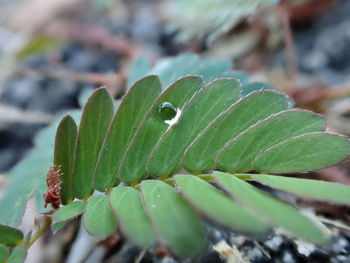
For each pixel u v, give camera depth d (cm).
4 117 5
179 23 5
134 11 7
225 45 6
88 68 6
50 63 6
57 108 6
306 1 5
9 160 5
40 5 8
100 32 6
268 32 6
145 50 6
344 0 6
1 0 9
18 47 7
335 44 5
